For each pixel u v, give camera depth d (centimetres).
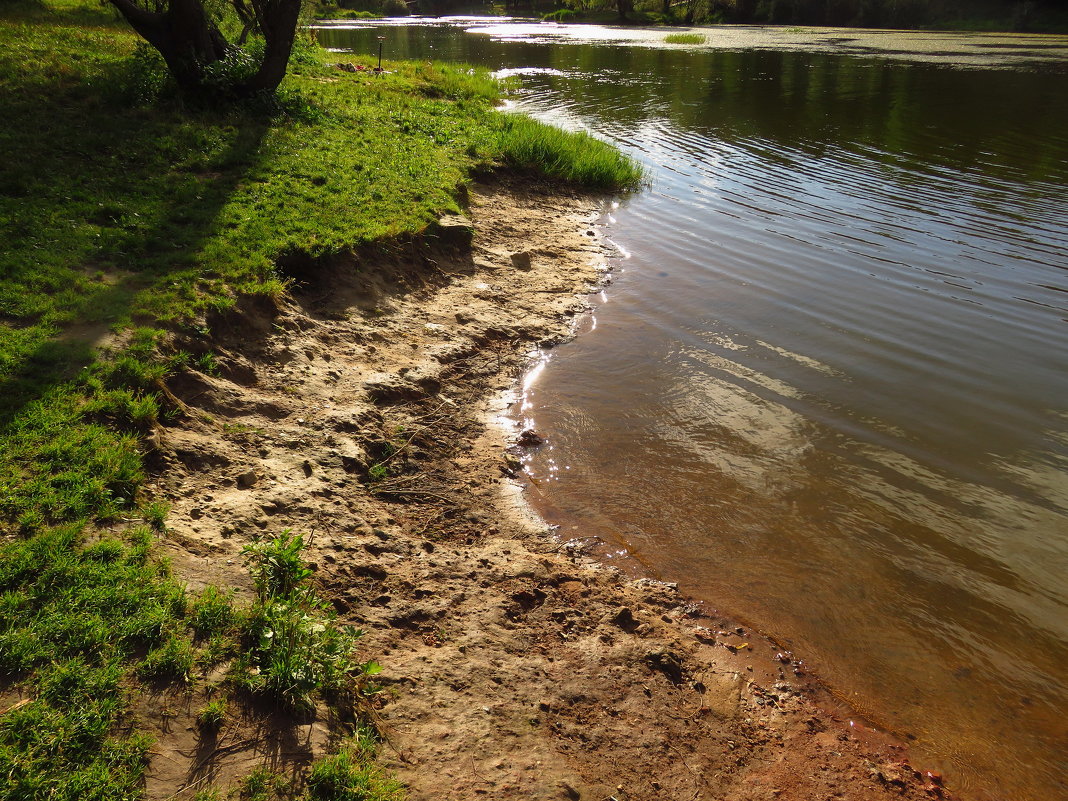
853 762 470
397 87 2230
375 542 592
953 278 1272
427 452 750
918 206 1656
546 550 643
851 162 2042
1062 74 3556
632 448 795
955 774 467
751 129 2452
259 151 1255
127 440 570
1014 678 529
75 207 916
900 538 664
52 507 495
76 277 763
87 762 360
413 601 540
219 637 441
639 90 3177
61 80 1415
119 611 434
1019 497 720
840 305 1162
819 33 6475
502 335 1011
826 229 1518
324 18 9125
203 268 841
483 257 1216
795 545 656
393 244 1055
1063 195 1717
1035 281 1255
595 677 507
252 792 369
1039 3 6412
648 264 1324
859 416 859
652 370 958
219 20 2184
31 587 437
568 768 436
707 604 594
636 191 1772
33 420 562
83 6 2522
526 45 5312
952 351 1016
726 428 834
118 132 1209
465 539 643
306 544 560
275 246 923
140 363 657
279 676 419
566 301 1146
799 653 551
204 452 613
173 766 371
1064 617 580
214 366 722
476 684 480
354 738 415
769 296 1195
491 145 1686
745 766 463
